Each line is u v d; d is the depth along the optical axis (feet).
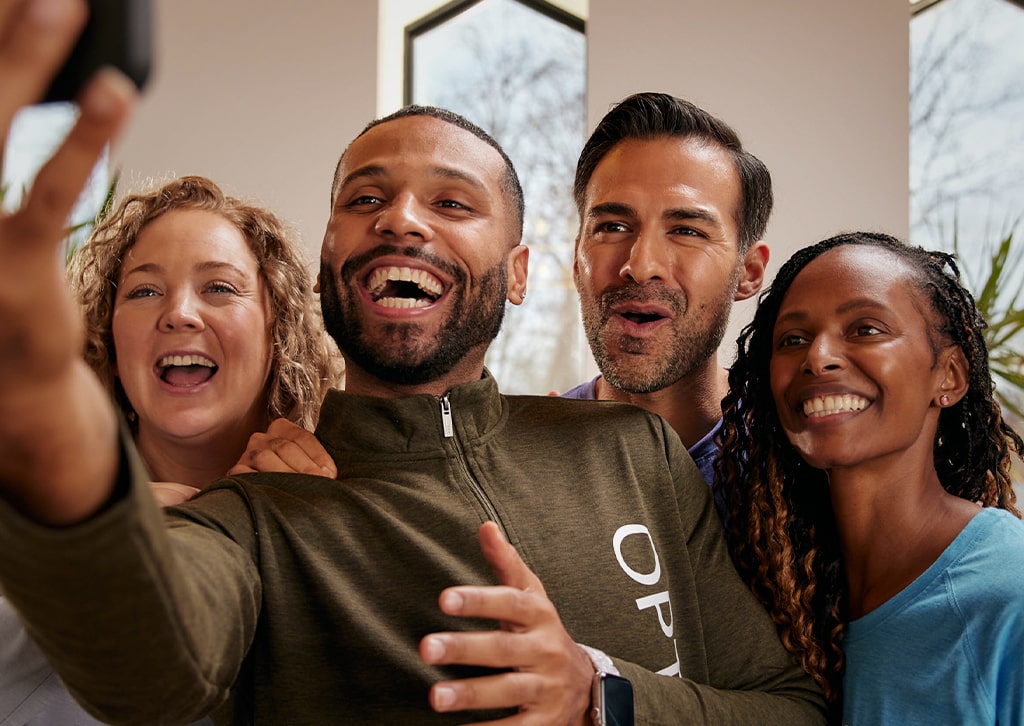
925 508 4.25
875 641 4.09
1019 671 3.67
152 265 5.21
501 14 15.10
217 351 5.26
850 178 11.78
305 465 4.03
